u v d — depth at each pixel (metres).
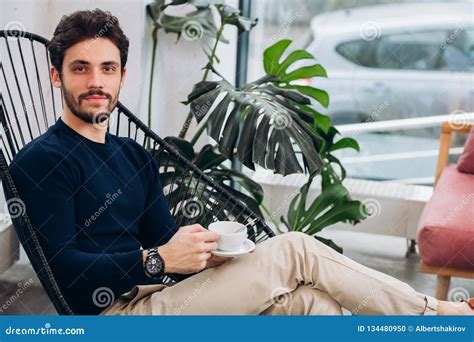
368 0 3.27
